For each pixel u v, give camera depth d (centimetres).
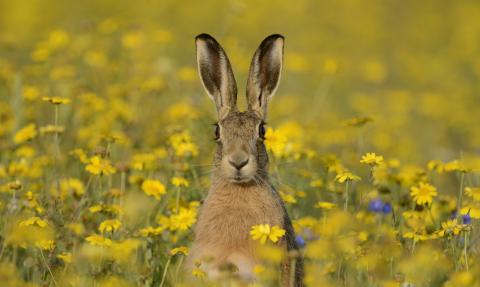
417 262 960
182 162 1285
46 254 1065
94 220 1166
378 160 1099
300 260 1069
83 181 1322
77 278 957
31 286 916
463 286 879
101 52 1858
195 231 1065
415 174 1264
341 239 1054
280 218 1059
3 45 2067
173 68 1909
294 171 1362
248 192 1042
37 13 2908
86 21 2027
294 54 2336
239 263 1018
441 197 1255
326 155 1341
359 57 2812
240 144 1051
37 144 1452
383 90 2438
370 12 3409
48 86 1652
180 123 1520
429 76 2658
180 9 3078
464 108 2273
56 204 1122
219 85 1185
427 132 2098
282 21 3091
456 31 3244
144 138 1531
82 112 1551
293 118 1841
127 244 995
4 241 1071
